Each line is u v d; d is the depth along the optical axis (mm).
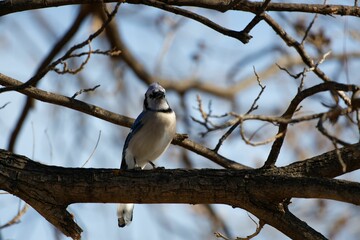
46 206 9047
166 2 10234
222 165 11344
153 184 8930
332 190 8312
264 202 8781
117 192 8969
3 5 10156
